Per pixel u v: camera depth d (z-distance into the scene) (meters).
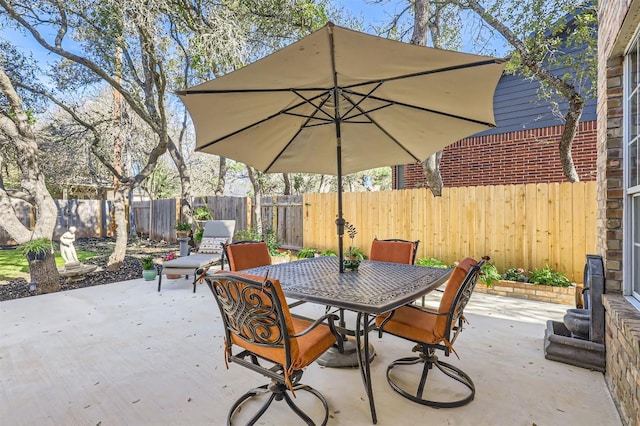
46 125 9.86
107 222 12.46
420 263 5.37
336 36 1.81
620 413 2.02
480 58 2.02
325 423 1.95
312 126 3.31
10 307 4.23
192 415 2.09
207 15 5.81
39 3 5.41
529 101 6.50
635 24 2.03
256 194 8.01
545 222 4.77
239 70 2.15
